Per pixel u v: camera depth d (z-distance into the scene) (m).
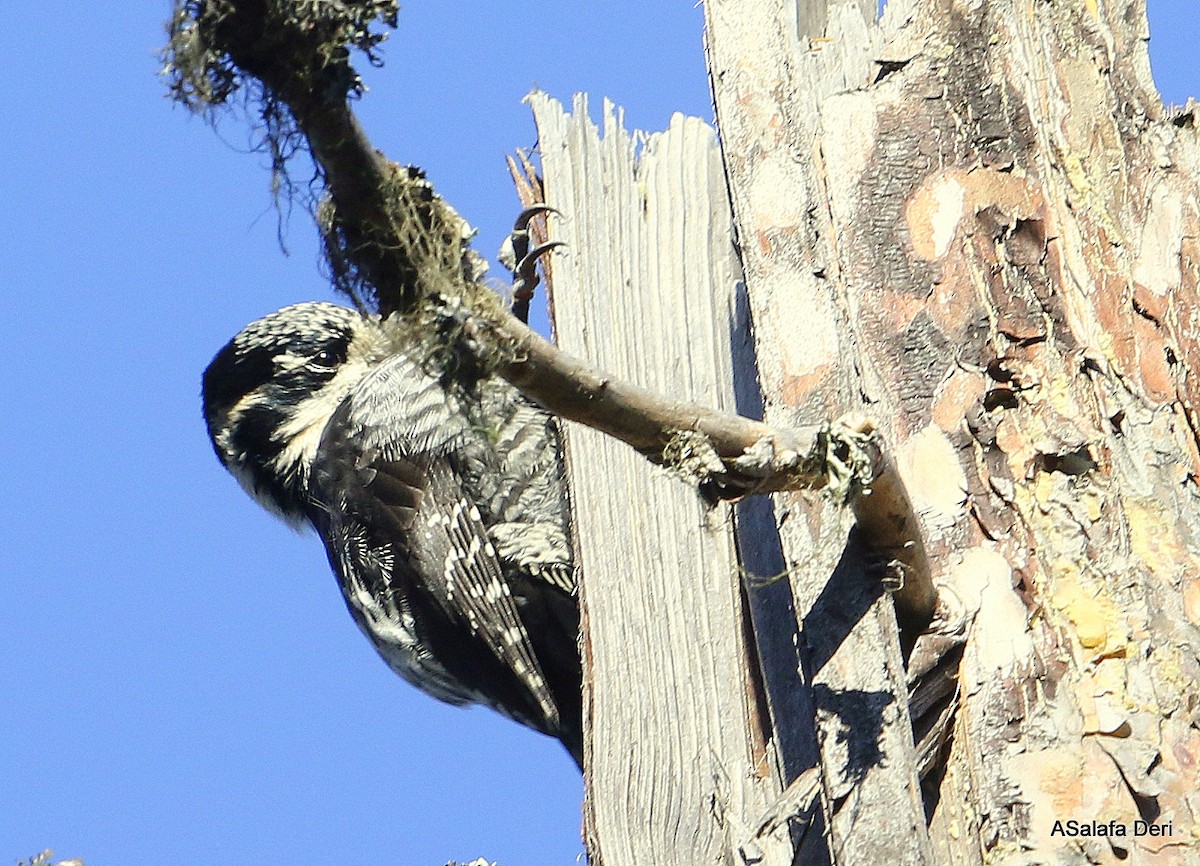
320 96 6.11
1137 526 8.26
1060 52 9.55
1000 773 7.63
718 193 11.62
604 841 10.52
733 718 10.02
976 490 8.30
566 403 7.04
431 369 6.90
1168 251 9.20
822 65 9.72
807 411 8.48
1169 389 8.76
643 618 10.93
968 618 7.96
